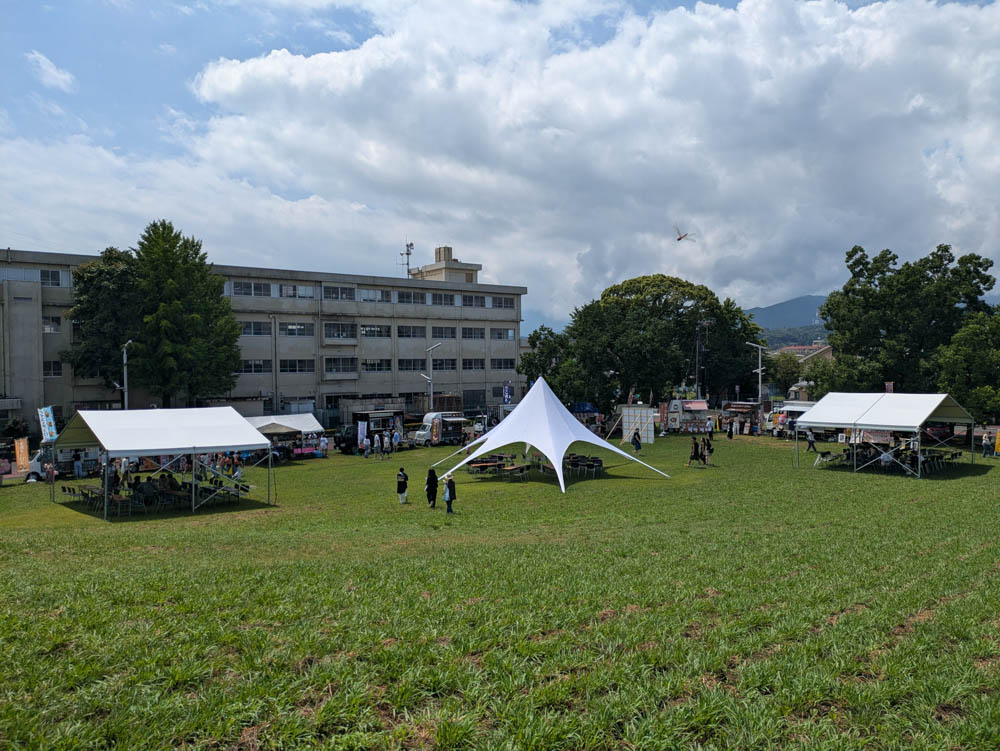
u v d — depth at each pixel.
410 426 55.44
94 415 26.00
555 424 33.38
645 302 78.62
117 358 46.97
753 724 6.05
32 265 48.97
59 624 8.27
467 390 72.00
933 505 22.03
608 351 57.69
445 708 6.20
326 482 32.75
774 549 14.78
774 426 53.56
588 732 5.88
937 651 7.94
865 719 6.24
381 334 65.88
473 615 9.16
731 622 9.01
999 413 42.56
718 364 84.75
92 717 5.95
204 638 7.89
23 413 47.47
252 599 9.91
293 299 60.34
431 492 25.22
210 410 28.39
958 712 6.47
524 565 13.21
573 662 7.44
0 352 47.28
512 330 76.00
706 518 20.66
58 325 49.53
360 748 5.56
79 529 20.67
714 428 58.22
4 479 34.81
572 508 24.17
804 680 6.96
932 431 44.03
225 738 5.68
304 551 15.46
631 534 17.72
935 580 11.38
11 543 16.44
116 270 47.12
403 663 7.29
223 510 25.05
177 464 37.56
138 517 23.64
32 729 5.54
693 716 6.20
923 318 49.38
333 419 58.56
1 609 9.04
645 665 7.39
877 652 7.94
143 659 7.15
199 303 49.44
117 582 10.87
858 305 51.69
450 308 70.38
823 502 23.53
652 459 39.97
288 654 7.40
